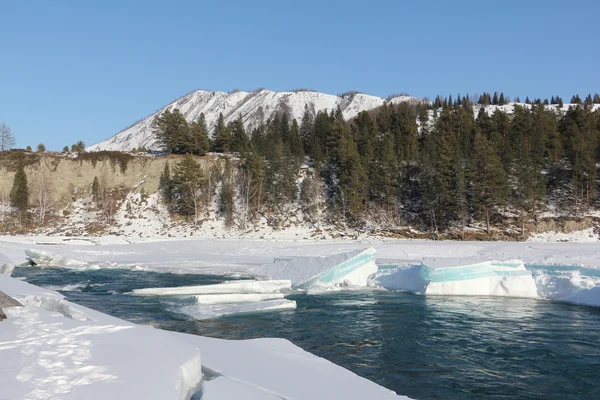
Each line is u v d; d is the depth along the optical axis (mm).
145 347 8234
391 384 10352
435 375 10969
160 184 73062
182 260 37594
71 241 51531
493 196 56094
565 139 69688
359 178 62719
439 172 58531
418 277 24016
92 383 6172
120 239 53625
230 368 9031
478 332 15055
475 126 80750
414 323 16359
